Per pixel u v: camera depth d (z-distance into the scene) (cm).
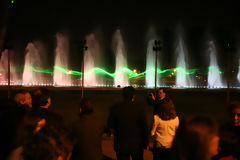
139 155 397
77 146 317
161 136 387
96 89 2627
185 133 176
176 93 2469
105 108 1417
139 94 2283
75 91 2431
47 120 280
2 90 2266
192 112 1313
